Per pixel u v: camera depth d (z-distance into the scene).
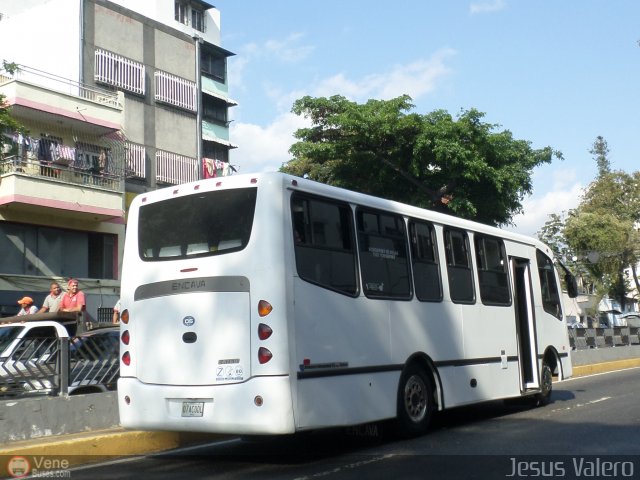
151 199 9.10
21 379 9.31
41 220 26.62
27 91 25.70
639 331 26.52
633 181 52.81
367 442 9.76
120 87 31.30
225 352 8.11
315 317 8.34
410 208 10.46
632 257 49.09
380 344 9.31
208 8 43.22
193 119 34.38
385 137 25.97
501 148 26.53
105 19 31.39
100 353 10.34
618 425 10.54
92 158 27.92
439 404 10.30
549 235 50.16
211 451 9.40
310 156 26.56
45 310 15.58
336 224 9.01
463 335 11.06
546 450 8.70
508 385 12.03
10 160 25.17
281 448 9.52
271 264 8.07
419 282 10.33
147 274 8.82
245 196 8.41
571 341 21.98
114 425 9.98
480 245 11.99
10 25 32.34
